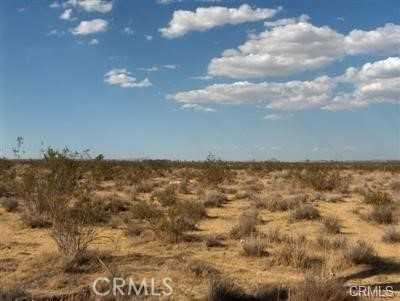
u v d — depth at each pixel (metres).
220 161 50.59
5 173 32.50
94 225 16.91
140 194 30.02
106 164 39.44
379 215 19.23
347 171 59.66
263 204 23.56
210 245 14.69
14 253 13.48
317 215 19.78
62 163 14.04
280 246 14.38
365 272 11.79
